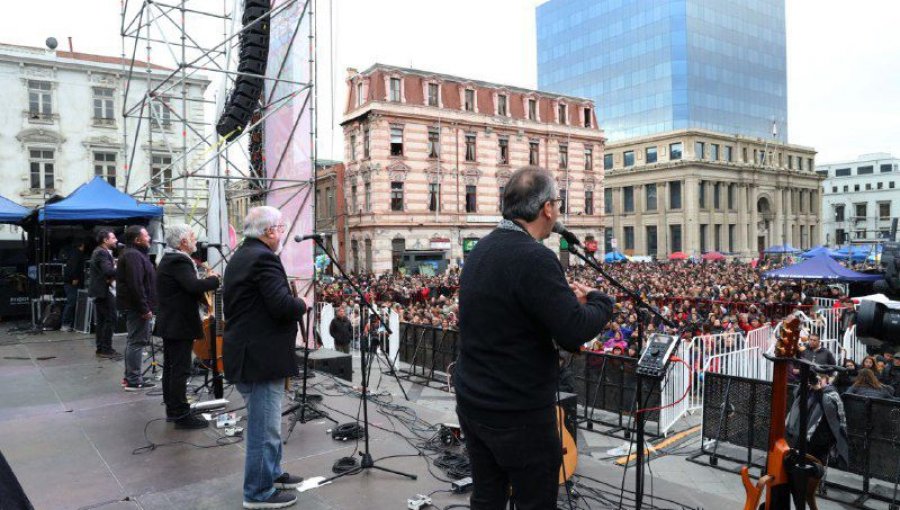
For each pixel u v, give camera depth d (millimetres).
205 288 5141
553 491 2221
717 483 6812
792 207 74312
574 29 84188
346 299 20328
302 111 11891
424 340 12438
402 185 38938
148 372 7359
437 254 40406
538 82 91500
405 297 22938
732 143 66500
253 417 3564
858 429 6449
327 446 4863
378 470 4309
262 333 3502
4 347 8969
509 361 2146
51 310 11180
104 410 5629
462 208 41062
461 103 41375
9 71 31672
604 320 2219
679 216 62250
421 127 39438
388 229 38312
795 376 8961
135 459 4367
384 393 7418
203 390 6785
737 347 11211
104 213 10352
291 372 3607
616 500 4297
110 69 33500
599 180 48281
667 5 72000
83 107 33219
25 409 5629
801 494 2871
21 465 4230
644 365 3115
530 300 2078
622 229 68438
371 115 37688
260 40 11414
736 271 35938
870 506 6324
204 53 12586
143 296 6359
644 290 22078
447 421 5395
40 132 32188
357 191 40344
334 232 43750
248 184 14656
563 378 8977
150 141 11445
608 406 9039
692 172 61469
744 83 78250
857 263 38750
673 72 71750
